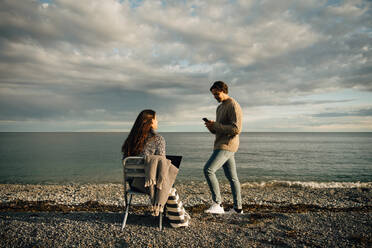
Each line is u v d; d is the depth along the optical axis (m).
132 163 3.07
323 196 8.93
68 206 6.66
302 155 40.94
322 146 72.75
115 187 12.48
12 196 8.95
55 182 16.45
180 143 91.00
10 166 25.36
